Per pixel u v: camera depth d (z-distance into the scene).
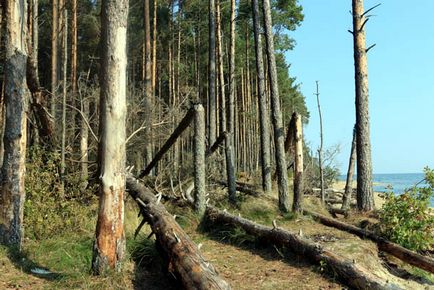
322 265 6.94
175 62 34.19
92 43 31.03
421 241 9.02
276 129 13.14
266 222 11.31
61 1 17.81
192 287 5.29
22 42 7.70
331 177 23.34
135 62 33.62
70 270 6.23
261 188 16.06
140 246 7.15
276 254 8.14
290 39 36.00
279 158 12.80
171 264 6.12
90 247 7.41
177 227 6.98
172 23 33.31
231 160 13.57
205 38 35.91
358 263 7.00
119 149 6.06
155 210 7.77
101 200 6.07
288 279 6.71
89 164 13.48
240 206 12.61
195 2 33.53
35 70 10.50
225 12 29.58
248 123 39.28
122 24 6.06
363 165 13.13
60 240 7.79
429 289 7.65
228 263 7.61
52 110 12.60
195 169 10.95
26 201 8.28
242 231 9.21
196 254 5.92
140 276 6.25
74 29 17.52
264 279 6.68
